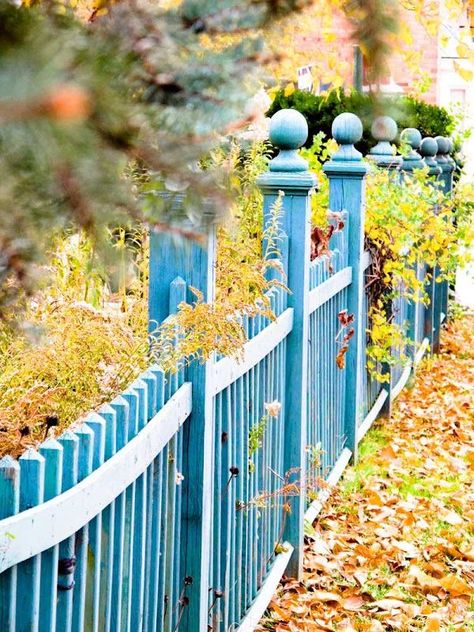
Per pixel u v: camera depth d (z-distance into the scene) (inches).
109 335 145.2
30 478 95.5
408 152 422.3
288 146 219.8
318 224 304.7
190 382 153.5
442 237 388.8
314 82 253.9
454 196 461.7
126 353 145.3
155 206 53.6
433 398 419.5
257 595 204.2
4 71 36.9
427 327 502.0
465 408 406.9
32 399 127.6
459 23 290.4
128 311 169.6
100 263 48.8
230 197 50.8
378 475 311.3
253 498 193.6
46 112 36.8
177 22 48.9
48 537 95.5
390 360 343.9
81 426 109.4
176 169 48.4
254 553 201.2
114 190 44.1
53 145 38.8
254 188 54.6
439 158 526.6
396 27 55.1
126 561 127.3
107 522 117.1
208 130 48.6
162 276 153.9
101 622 118.6
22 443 122.5
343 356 287.7
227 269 181.8
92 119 41.7
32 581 95.2
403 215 334.0
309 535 245.0
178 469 153.3
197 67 48.6
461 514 283.0
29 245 46.7
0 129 37.6
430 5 257.1
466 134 595.5
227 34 50.9
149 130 47.4
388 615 213.8
